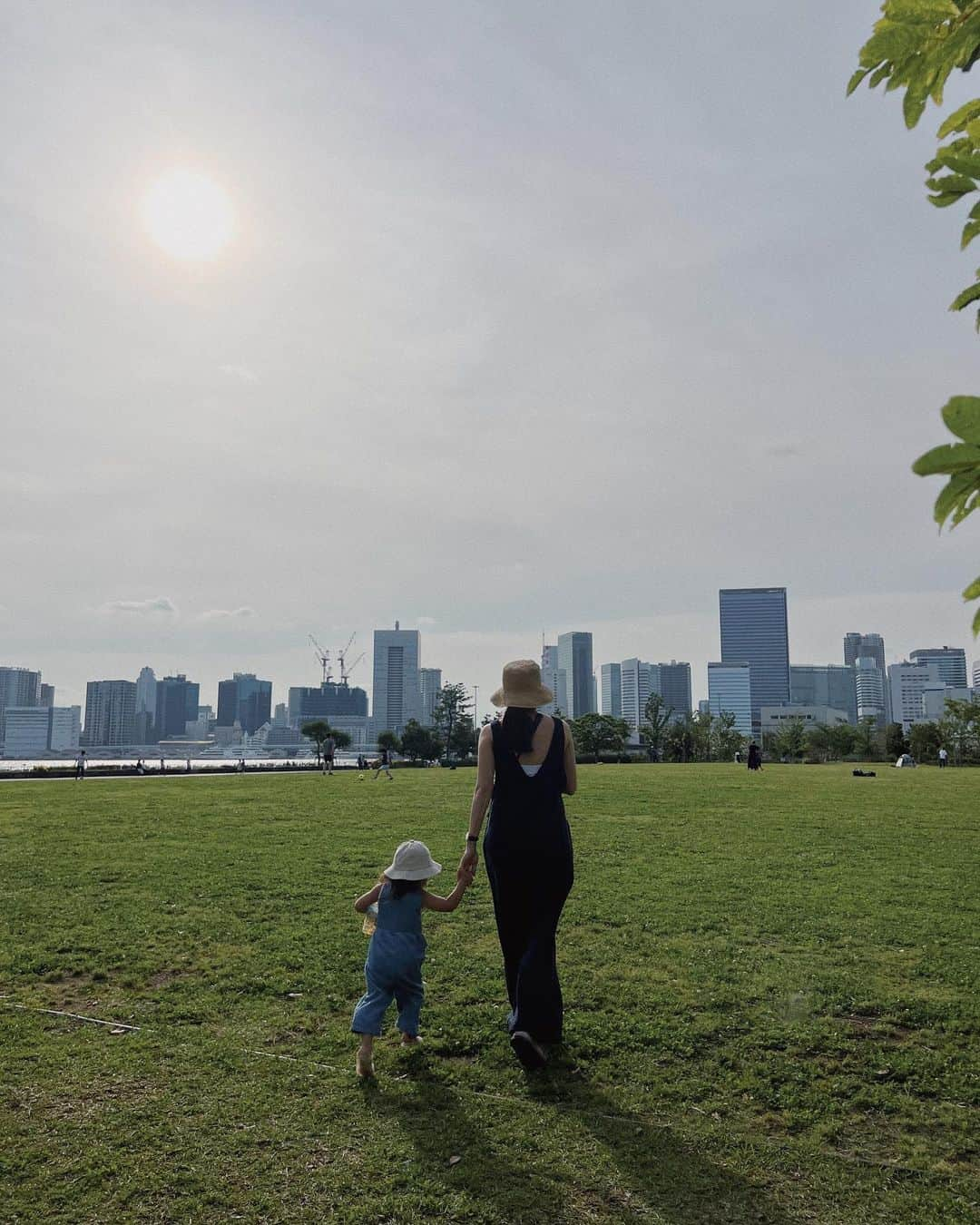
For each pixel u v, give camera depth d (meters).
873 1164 3.54
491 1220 3.11
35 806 18.42
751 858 10.92
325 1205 3.19
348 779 30.22
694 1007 5.40
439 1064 4.53
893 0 1.85
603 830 13.73
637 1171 3.46
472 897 8.80
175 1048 4.71
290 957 6.46
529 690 4.82
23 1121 3.84
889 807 17.77
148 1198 3.24
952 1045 4.79
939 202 1.96
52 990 5.79
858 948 6.77
